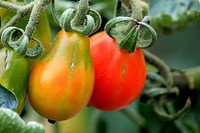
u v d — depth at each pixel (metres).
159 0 0.55
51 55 0.41
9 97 0.39
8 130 0.37
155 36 0.43
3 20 0.44
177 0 0.54
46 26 0.45
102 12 0.58
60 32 0.42
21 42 0.40
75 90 0.41
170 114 0.55
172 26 0.58
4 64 0.41
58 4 0.50
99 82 0.45
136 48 0.45
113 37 0.45
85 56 0.41
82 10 0.41
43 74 0.41
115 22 0.43
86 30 0.41
